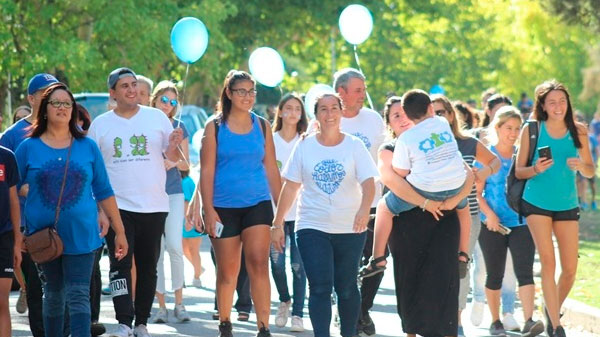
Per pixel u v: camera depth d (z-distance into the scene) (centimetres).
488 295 2412
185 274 3453
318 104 2000
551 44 9988
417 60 11712
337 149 1998
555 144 2189
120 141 2148
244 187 2022
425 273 1959
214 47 6544
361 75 2302
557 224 2205
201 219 2084
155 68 6562
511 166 2238
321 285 1969
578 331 2492
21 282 2209
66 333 2058
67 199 1878
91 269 1905
